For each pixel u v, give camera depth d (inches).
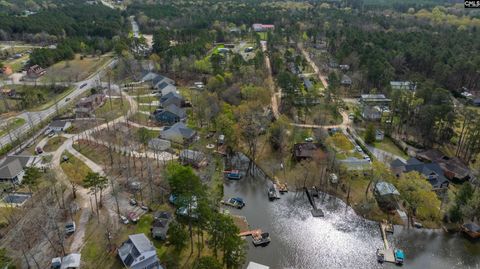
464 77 6441.9
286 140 4581.7
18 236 2861.7
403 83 6348.4
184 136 4530.0
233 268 2672.2
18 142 4397.1
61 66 7426.2
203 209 2699.3
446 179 3811.5
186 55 7377.0
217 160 4254.4
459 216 3228.3
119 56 7824.8
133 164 3996.1
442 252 3004.4
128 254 2583.7
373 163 3821.4
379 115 5251.0
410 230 3238.2
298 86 5925.2
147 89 6441.9
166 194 3489.2
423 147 4574.3
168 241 2891.2
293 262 2859.3
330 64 7583.7
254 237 3061.0
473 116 4601.4
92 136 4618.6
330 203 3585.1
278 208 3518.7
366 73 6382.9
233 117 4714.6
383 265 2859.3
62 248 2709.2
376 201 3560.5
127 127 4896.7
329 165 4030.5
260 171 4156.0
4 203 3297.2
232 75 6171.3
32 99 5674.2
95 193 3240.7
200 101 5132.9
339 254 2960.1
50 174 3521.2
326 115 5290.4
